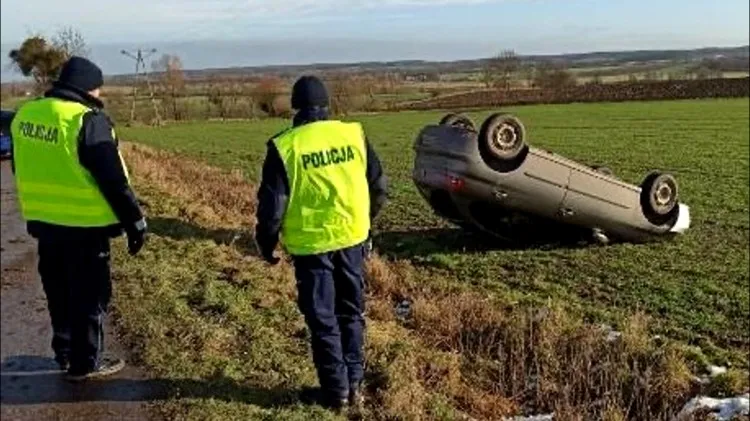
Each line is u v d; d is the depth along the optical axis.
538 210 11.25
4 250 9.85
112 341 5.99
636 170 21.59
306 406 4.95
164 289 7.30
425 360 6.28
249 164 23.89
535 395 6.34
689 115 40.31
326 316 4.83
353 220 4.76
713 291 9.66
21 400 5.04
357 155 4.74
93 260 5.07
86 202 4.87
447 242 12.37
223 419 4.75
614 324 8.32
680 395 6.48
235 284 7.77
